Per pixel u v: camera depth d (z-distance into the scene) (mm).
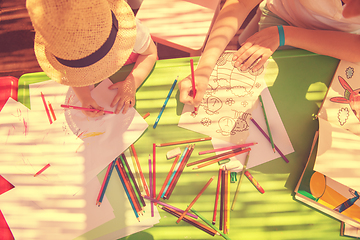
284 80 754
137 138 727
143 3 932
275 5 903
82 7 464
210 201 673
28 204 683
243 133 718
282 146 703
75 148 720
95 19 487
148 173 706
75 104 773
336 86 729
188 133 729
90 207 677
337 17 755
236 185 682
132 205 675
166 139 728
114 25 563
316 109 731
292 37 778
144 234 661
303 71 759
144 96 770
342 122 696
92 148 719
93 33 493
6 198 688
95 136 730
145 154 720
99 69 566
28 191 691
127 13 649
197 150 715
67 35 474
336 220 642
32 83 798
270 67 766
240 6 872
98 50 522
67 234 664
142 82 781
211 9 904
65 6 450
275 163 692
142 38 740
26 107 772
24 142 733
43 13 454
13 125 752
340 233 637
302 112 730
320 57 771
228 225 651
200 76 745
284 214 654
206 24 879
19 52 1650
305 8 811
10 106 772
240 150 702
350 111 703
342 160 648
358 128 686
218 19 862
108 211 673
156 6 923
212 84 760
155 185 693
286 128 719
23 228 670
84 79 580
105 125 741
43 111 767
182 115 744
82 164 706
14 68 1629
